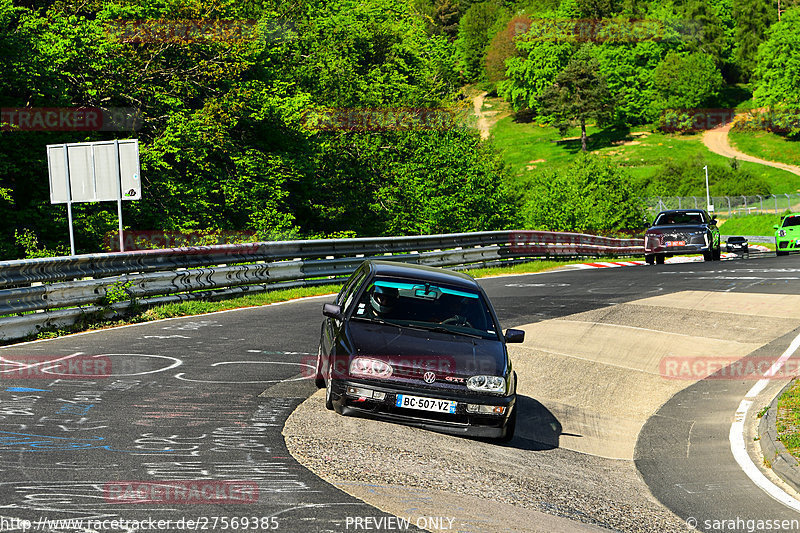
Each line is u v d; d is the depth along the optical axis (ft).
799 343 78.48
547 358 73.05
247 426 43.93
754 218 466.29
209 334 75.46
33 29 178.40
